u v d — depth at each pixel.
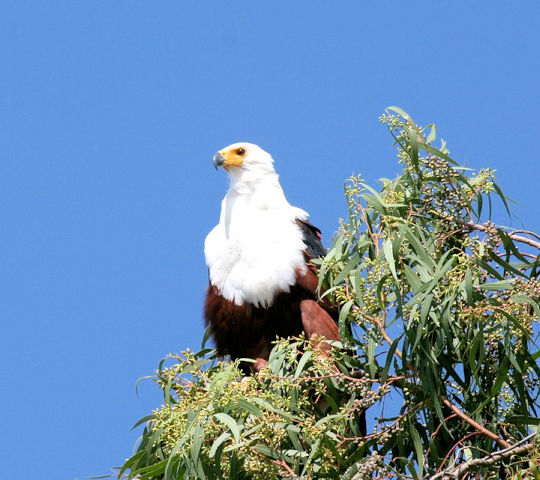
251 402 10.15
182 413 10.23
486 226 11.02
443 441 11.28
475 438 11.07
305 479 9.94
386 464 10.09
